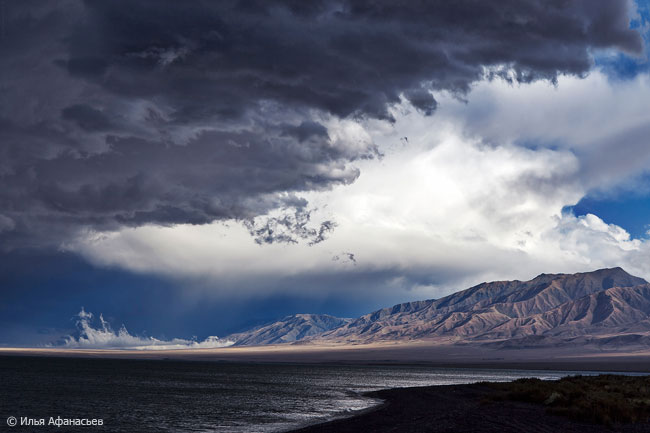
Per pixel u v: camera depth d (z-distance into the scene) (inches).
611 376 4020.7
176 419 2422.5
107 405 3009.4
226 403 3171.8
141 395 3698.3
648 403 2033.7
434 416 2003.0
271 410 2770.7
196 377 6688.0
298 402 3206.2
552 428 1604.3
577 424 1676.9
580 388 2652.6
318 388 4628.4
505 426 1643.7
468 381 6122.1
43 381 5000.0
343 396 3668.8
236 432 2030.0
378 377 7219.5
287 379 6456.7
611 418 1758.1
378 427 1813.5
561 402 2140.7
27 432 2075.5
